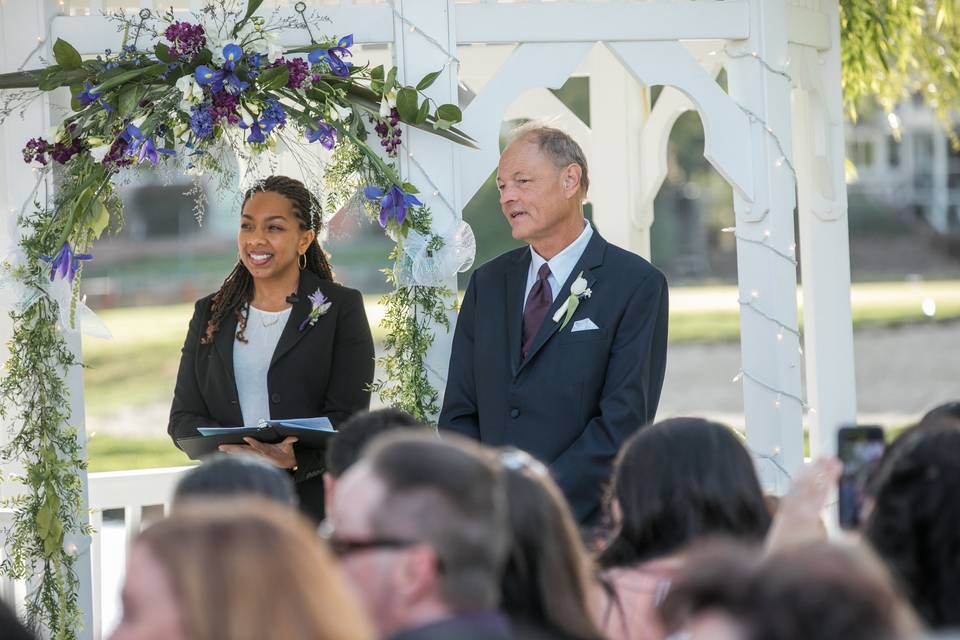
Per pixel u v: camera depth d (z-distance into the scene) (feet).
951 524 10.37
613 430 20.10
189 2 22.65
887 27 36.96
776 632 6.82
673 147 145.07
